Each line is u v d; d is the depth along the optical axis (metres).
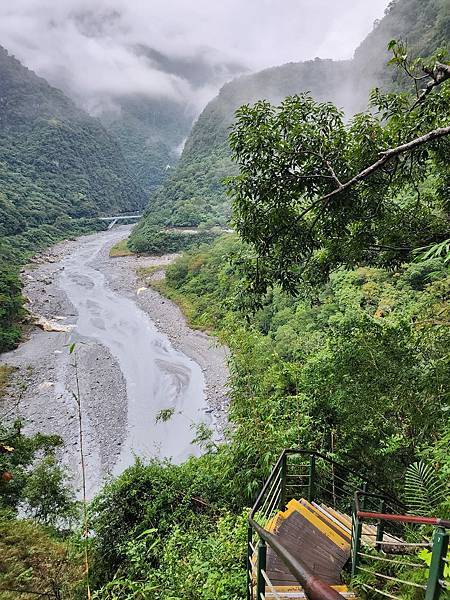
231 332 9.45
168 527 7.48
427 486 4.04
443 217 5.93
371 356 6.07
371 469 6.15
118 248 66.31
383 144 4.79
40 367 26.61
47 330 33.50
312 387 6.84
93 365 26.86
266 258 5.42
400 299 14.62
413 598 2.58
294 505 4.81
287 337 17.70
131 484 8.71
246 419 7.82
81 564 6.34
